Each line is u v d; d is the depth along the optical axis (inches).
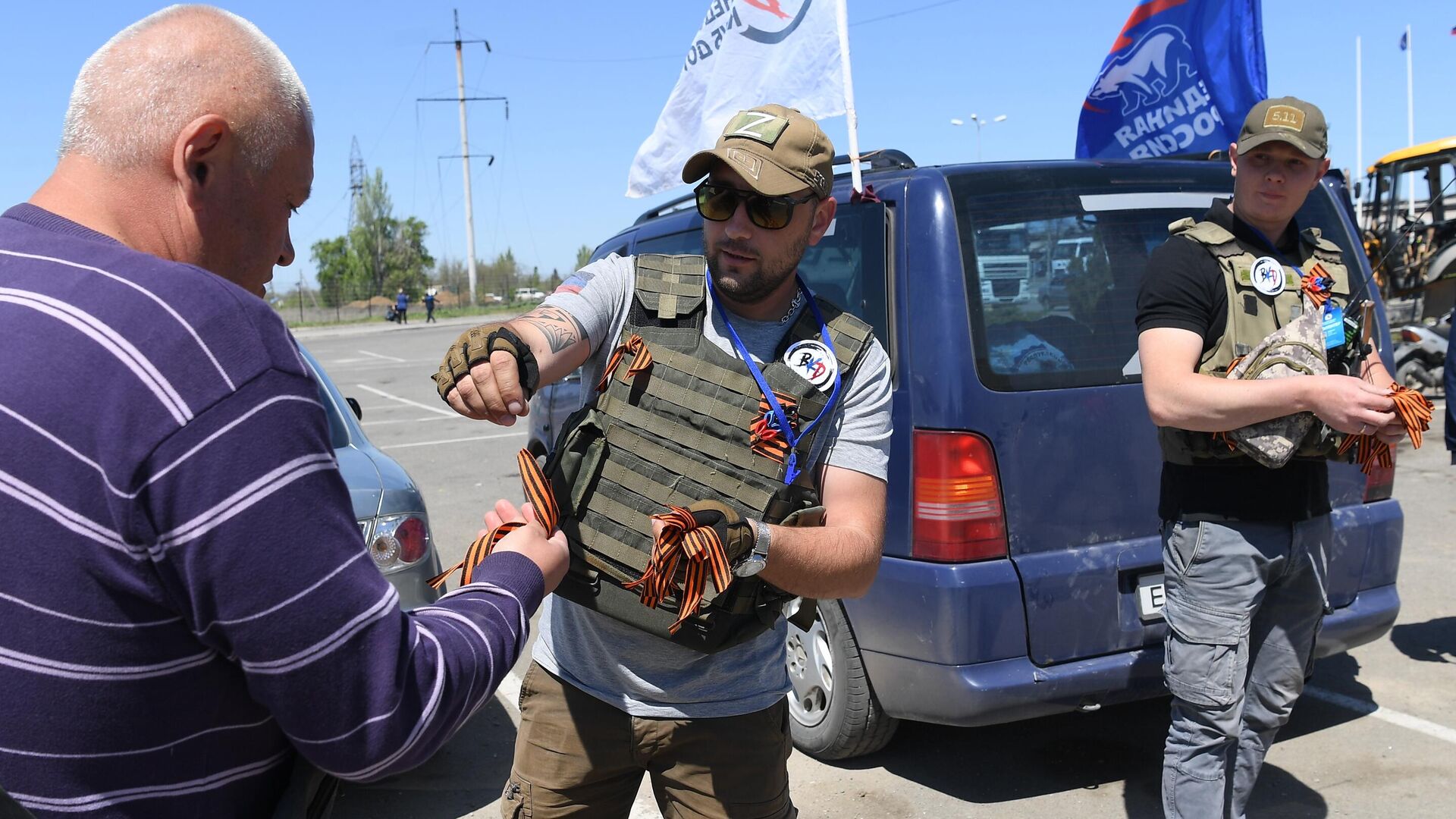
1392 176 515.2
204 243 46.9
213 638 41.5
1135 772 138.0
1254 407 94.3
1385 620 138.5
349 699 42.2
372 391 645.9
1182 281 100.7
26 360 39.7
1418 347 410.3
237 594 40.1
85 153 45.2
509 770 147.2
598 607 72.8
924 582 119.6
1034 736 149.4
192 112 44.7
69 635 40.1
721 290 76.3
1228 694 102.3
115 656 40.8
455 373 65.5
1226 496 101.5
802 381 73.8
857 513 75.1
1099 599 123.0
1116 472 124.8
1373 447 99.7
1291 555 102.9
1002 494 119.5
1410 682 164.6
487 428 476.1
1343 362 105.6
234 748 45.0
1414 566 222.1
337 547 42.3
